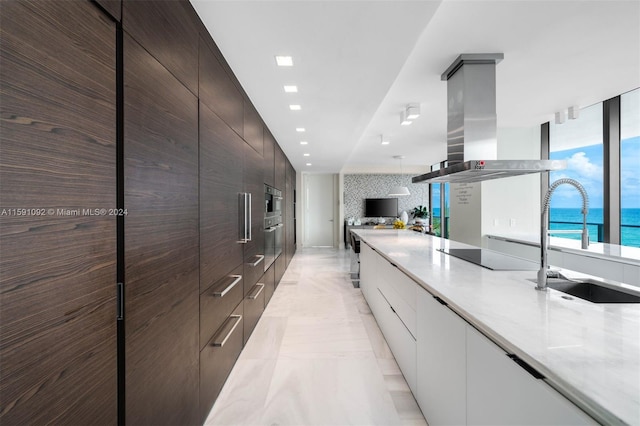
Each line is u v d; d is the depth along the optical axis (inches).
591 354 34.5
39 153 27.0
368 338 115.7
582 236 61.8
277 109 123.9
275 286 182.7
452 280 68.7
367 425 69.4
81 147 32.0
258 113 128.3
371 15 62.2
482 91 97.9
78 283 31.7
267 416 72.3
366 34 69.1
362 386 84.4
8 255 24.4
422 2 58.2
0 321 23.8
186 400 59.1
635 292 59.6
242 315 103.7
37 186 26.9
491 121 98.2
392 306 101.8
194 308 62.8
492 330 41.6
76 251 31.4
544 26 80.8
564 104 143.1
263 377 88.7
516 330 41.1
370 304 147.5
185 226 58.2
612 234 140.3
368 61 82.2
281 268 211.5
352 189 396.8
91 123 33.4
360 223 385.1
